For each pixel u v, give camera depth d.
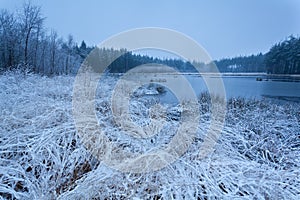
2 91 4.18
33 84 5.10
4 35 13.34
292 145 2.97
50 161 2.15
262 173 2.03
